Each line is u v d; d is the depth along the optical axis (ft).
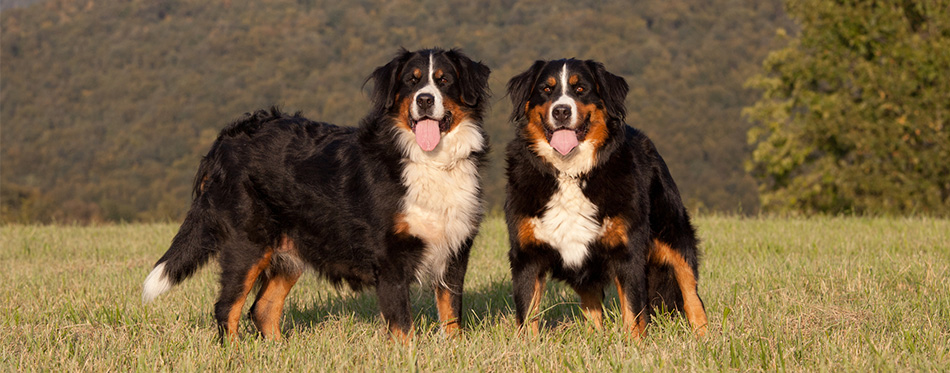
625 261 15.99
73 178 237.86
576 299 20.70
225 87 297.74
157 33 374.02
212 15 395.96
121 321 17.94
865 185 69.92
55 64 343.67
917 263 22.75
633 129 18.01
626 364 13.12
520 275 16.43
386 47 334.65
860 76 71.77
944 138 67.97
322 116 245.24
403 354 13.91
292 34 352.90
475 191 16.24
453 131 15.94
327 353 14.66
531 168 16.39
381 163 15.76
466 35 336.29
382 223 15.65
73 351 14.93
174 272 17.07
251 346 15.23
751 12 306.55
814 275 22.08
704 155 183.93
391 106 15.97
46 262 29.01
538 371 13.53
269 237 16.65
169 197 194.49
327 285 23.06
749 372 13.17
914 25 75.46
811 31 76.23
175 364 14.12
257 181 16.57
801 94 79.05
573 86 16.21
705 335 15.48
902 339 14.60
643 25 312.09
